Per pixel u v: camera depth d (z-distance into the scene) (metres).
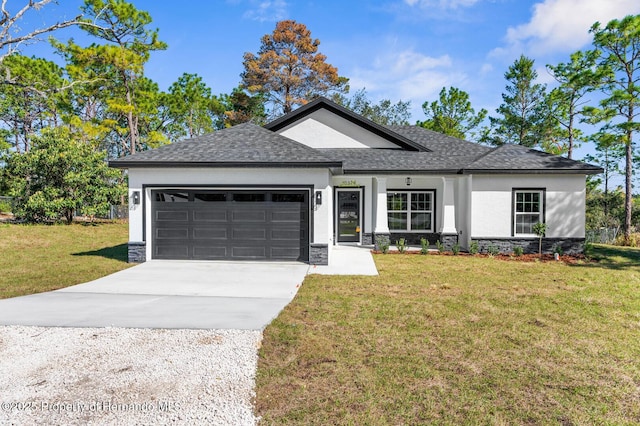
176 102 33.06
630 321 5.98
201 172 11.12
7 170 20.66
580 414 3.42
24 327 5.41
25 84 19.39
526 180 14.01
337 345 4.89
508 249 14.05
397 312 6.33
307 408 3.48
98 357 4.46
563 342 5.08
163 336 5.11
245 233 11.34
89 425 3.18
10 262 11.34
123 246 15.19
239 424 3.23
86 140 27.14
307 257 11.23
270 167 10.78
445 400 3.62
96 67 25.64
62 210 20.17
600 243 21.25
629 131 21.08
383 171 14.09
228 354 4.57
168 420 3.27
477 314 6.28
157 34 26.97
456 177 14.49
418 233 15.97
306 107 16.17
